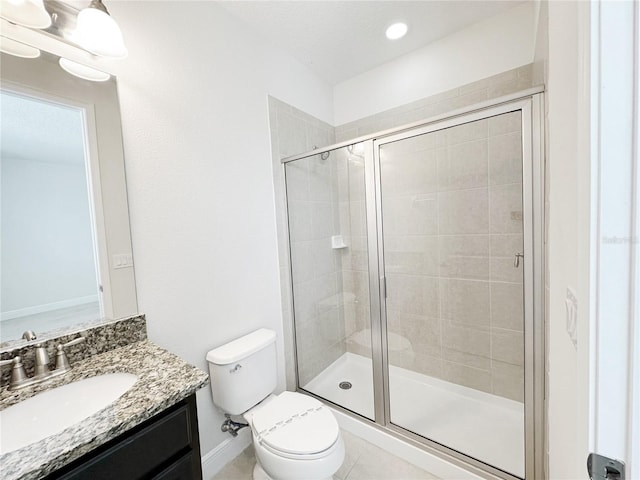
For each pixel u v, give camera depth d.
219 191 1.50
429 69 1.93
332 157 2.04
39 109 0.96
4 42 0.90
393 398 1.93
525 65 1.62
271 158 1.81
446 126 1.46
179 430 0.80
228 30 1.54
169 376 0.87
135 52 1.17
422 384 2.05
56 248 0.98
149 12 1.22
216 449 1.45
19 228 0.91
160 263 1.25
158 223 1.25
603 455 0.38
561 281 0.78
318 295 2.14
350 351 2.22
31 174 0.94
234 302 1.57
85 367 0.95
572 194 0.61
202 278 1.42
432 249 1.93
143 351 1.06
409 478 1.39
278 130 1.86
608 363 0.37
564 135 0.69
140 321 1.17
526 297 1.21
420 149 1.87
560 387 0.80
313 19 1.62
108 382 0.91
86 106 1.05
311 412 1.27
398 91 2.08
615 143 0.35
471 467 1.33
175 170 1.31
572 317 0.61
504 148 1.59
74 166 1.03
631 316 0.35
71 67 1.02
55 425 0.80
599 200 0.36
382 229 1.80
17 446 0.72
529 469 1.24
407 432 1.58
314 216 2.11
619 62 0.35
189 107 1.36
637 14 0.34
